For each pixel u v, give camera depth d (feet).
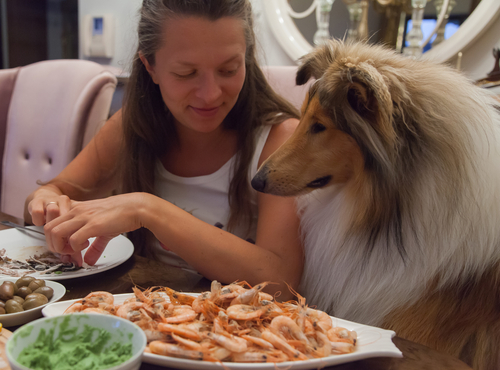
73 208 3.68
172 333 2.29
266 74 6.79
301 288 4.51
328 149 3.75
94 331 2.12
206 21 3.76
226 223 5.13
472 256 3.54
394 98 3.41
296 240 4.38
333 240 4.13
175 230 3.68
